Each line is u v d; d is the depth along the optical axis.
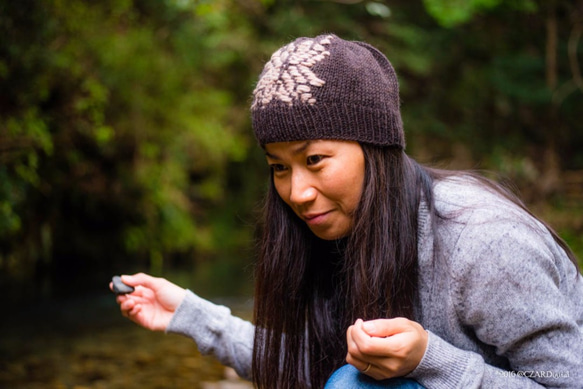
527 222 1.01
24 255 5.17
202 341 1.36
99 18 4.83
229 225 8.45
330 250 1.20
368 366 0.96
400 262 1.03
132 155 5.93
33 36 3.84
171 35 5.84
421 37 8.52
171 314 1.37
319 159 0.98
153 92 5.82
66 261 5.65
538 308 0.98
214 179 7.96
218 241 7.96
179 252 6.89
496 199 1.06
